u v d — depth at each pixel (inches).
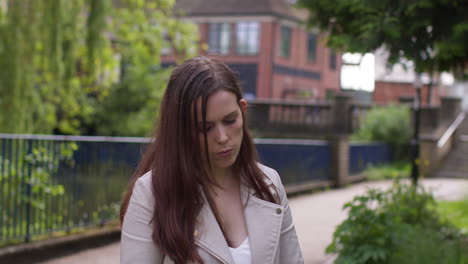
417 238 186.2
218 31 1355.8
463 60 203.5
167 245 71.6
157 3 824.3
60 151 283.1
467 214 188.7
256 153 83.5
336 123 705.0
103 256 275.3
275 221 78.0
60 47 546.3
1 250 245.6
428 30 186.1
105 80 765.3
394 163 858.8
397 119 861.8
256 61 1330.0
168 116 74.0
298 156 583.8
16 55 518.0
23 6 524.4
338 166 665.0
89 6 619.2
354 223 219.0
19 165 262.1
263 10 1311.5
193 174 73.0
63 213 285.6
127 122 768.9
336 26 210.2
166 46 816.3
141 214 73.6
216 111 71.4
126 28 794.2
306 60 1419.8
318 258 288.2
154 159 78.3
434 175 824.9
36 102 570.6
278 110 802.2
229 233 76.6
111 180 315.0
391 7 182.2
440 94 1135.0
